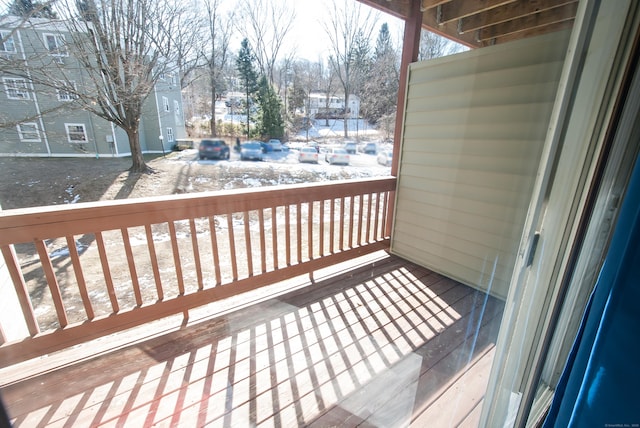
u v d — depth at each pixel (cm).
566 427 59
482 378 110
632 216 46
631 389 44
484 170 162
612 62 63
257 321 165
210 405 114
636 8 59
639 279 44
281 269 196
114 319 122
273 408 115
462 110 174
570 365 68
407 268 217
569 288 81
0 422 51
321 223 208
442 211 195
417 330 154
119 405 108
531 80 125
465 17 170
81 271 103
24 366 90
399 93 187
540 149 97
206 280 161
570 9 78
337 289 199
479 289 156
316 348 147
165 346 139
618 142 69
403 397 117
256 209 169
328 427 108
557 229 78
